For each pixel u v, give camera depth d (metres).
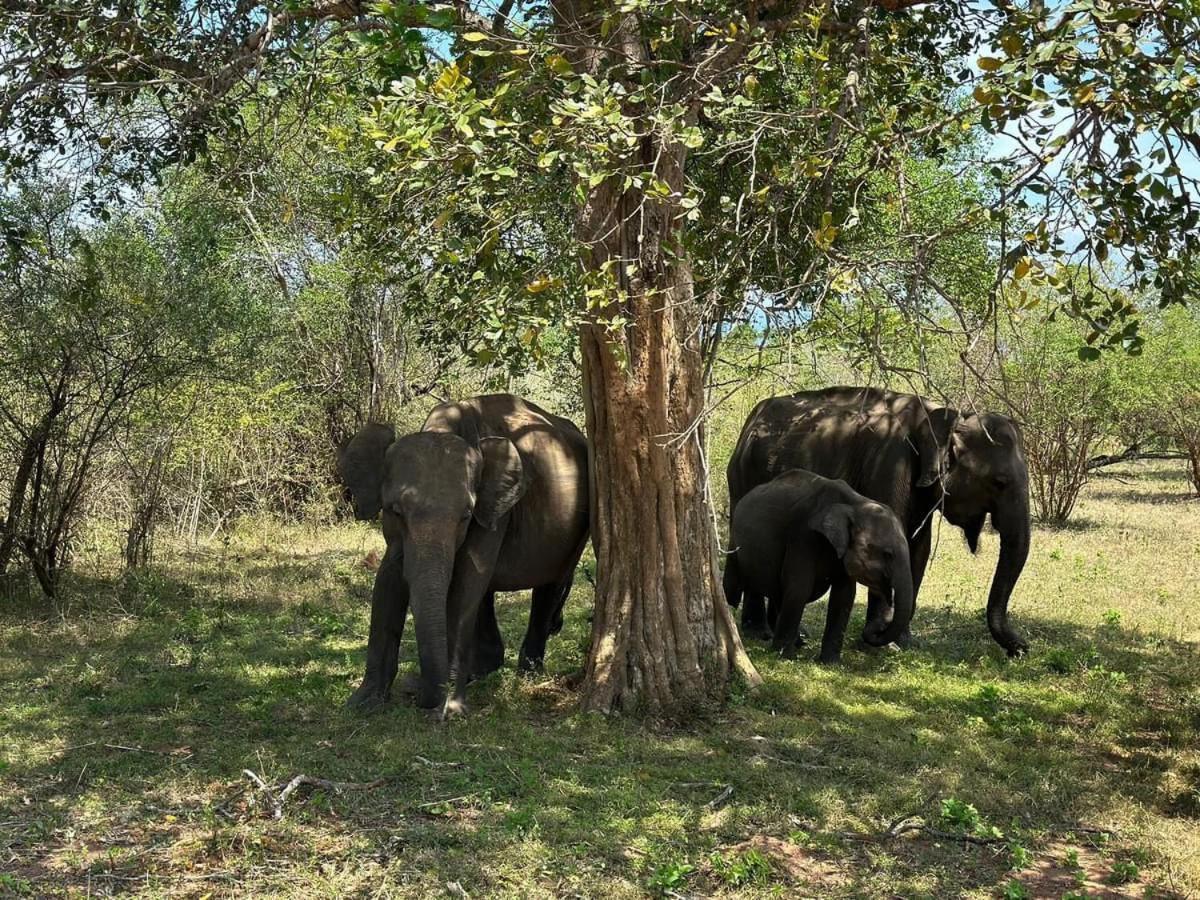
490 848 5.50
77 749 6.84
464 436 7.98
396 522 7.76
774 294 5.77
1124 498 23.84
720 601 8.16
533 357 6.07
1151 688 9.03
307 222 14.10
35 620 10.46
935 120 6.20
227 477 16.73
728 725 7.60
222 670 8.81
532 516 8.43
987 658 9.82
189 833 5.61
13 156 9.06
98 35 7.19
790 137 6.63
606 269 5.98
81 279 10.72
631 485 7.67
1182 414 22.14
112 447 12.71
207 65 7.36
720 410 18.56
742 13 6.51
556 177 6.38
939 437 10.45
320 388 17.58
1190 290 5.46
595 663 7.77
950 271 7.96
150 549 13.52
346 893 5.05
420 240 7.48
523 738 7.18
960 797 6.45
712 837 5.76
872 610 10.20
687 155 7.82
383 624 7.89
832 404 11.31
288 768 6.46
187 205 11.48
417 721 7.38
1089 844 5.96
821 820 6.08
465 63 5.88
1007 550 10.34
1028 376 17.89
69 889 5.00
